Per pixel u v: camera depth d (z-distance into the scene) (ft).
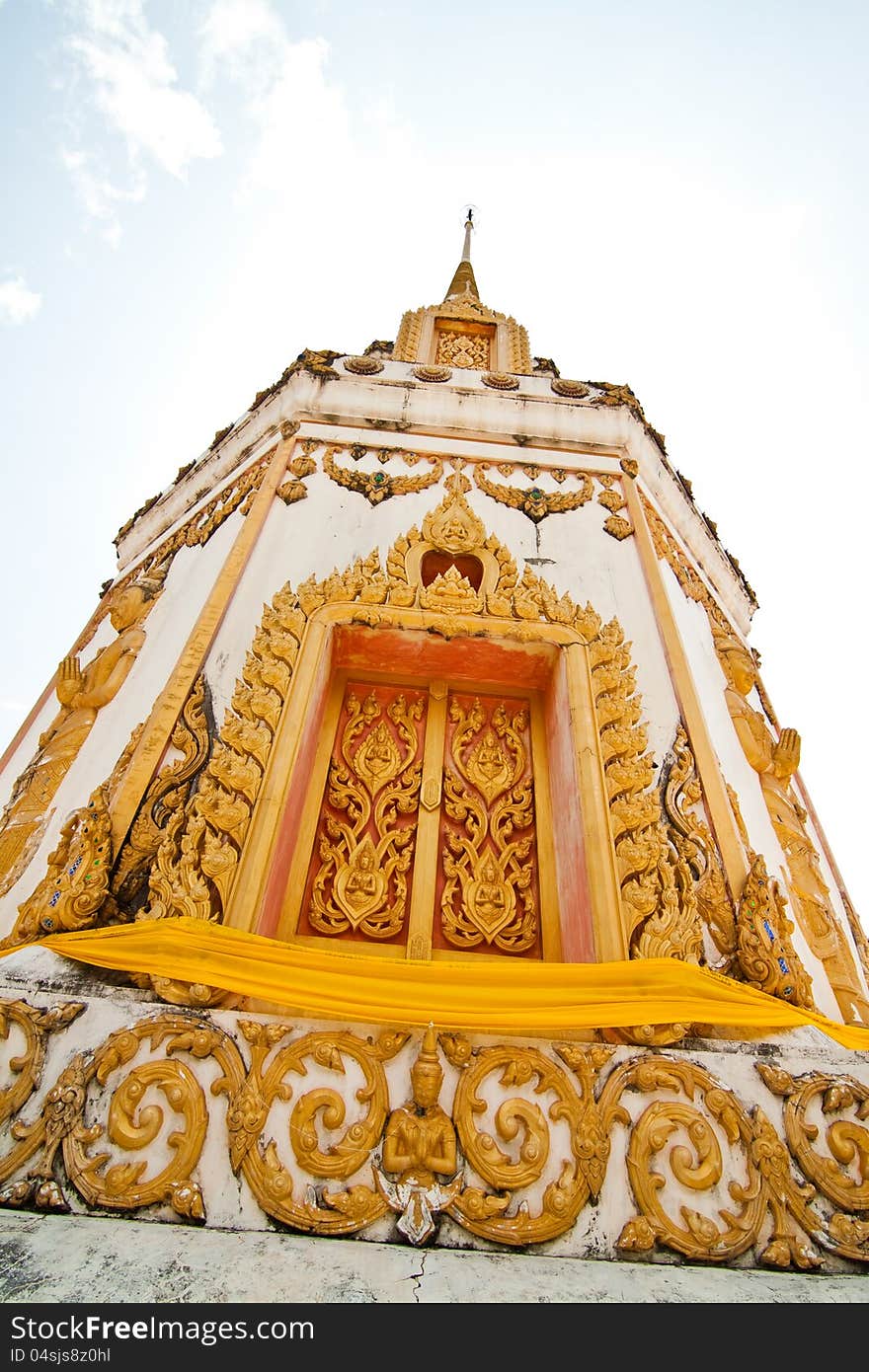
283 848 14.29
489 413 25.21
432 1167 10.12
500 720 18.53
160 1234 8.85
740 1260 9.77
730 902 14.51
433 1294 7.77
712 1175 10.48
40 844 16.51
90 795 16.38
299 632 17.26
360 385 25.22
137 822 13.97
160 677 18.03
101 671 20.01
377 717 18.28
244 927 12.42
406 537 20.11
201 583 20.74
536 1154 10.41
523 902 15.72
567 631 18.19
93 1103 10.28
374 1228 9.53
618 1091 11.10
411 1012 11.14
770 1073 11.59
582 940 13.91
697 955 13.16
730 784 18.11
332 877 15.51
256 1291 7.45
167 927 11.78
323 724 17.54
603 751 15.96
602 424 25.62
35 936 12.39
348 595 18.12
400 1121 10.41
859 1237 10.13
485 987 11.51
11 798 19.30
